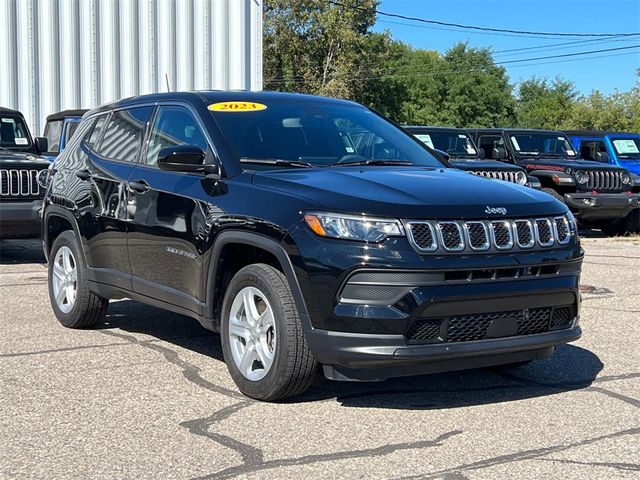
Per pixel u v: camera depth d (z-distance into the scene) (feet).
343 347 15.17
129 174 20.83
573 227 17.13
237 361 17.19
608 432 15.17
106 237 21.39
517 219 16.16
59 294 23.65
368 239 15.08
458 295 15.20
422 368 15.60
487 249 15.64
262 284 16.35
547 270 16.37
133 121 21.85
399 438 14.76
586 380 18.63
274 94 21.08
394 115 237.45
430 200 15.74
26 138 42.70
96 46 59.52
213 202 17.69
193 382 18.10
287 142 19.11
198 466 13.42
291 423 15.51
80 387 17.67
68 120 47.03
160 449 14.15
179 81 62.03
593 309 27.09
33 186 35.53
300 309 15.69
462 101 253.03
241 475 13.05
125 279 20.83
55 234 24.45
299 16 202.59
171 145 19.95
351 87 214.48
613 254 42.47
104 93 59.93
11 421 15.51
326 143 19.58
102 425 15.33
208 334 22.75
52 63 58.29
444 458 13.82
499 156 47.67
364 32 219.00
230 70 63.21
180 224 18.60
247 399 16.92
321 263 15.29
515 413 16.25
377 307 14.98
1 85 57.00
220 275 17.74
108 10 59.72
